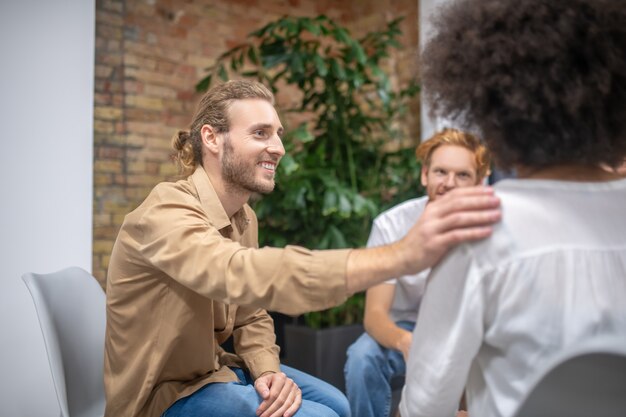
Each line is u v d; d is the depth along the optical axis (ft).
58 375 4.26
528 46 2.33
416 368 2.61
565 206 2.36
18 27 6.97
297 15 12.79
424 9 9.72
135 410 4.19
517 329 2.27
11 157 6.91
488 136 2.58
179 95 11.32
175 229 3.77
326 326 9.31
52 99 7.19
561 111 2.37
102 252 10.43
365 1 12.82
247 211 5.24
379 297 6.48
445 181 6.09
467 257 2.38
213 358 4.49
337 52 13.14
